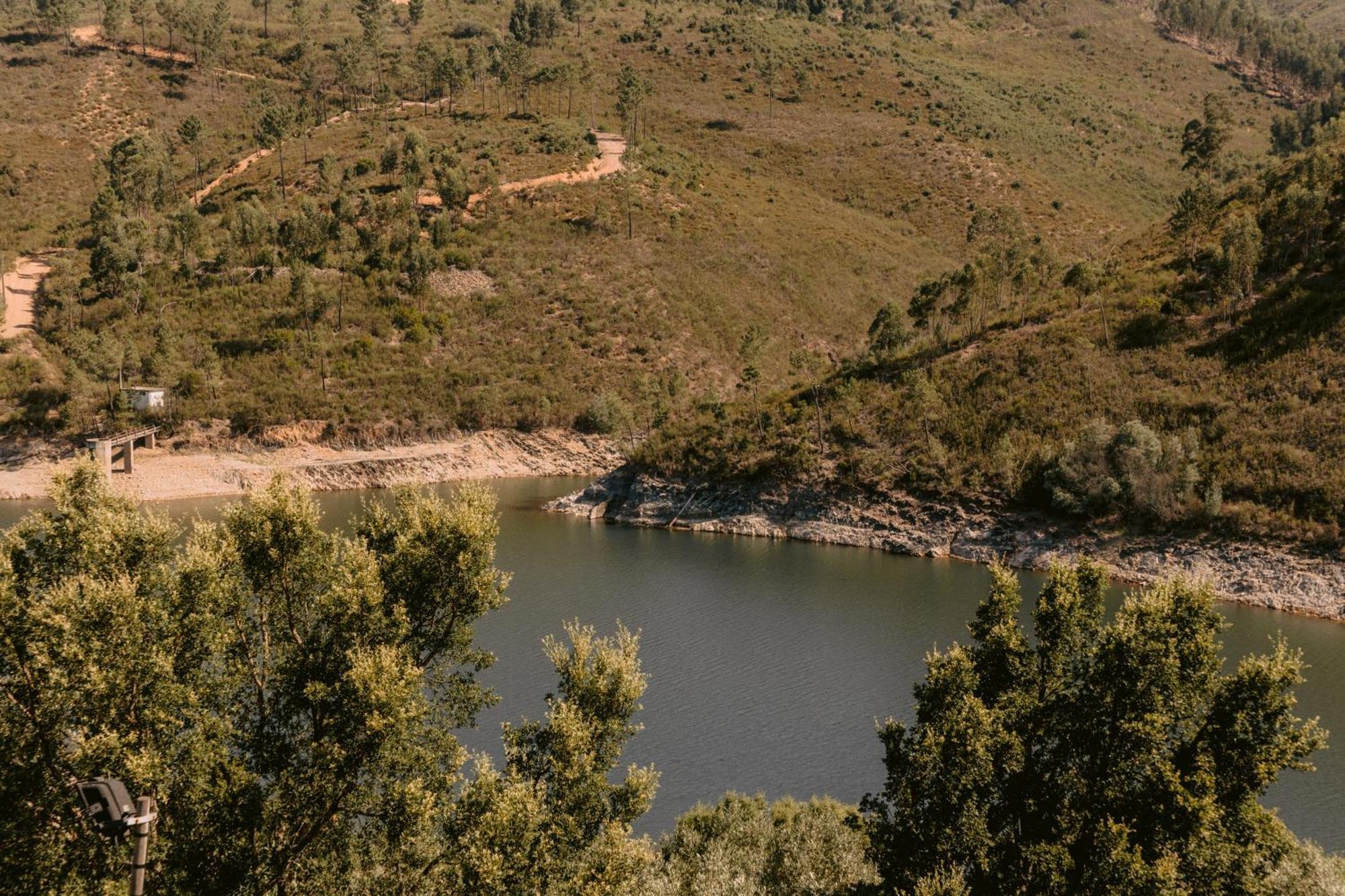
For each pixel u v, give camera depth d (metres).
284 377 115.00
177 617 25.42
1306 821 39.16
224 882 24.08
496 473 115.75
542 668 56.94
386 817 26.67
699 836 34.44
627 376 127.94
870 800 27.66
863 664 57.78
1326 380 73.06
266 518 28.56
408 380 120.38
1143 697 23.92
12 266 132.50
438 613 30.17
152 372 109.31
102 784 17.23
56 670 22.52
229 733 25.78
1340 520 65.38
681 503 95.69
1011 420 83.75
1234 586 65.94
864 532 84.75
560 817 26.00
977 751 23.97
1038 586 69.50
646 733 49.16
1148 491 72.06
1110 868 22.03
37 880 22.11
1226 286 83.50
